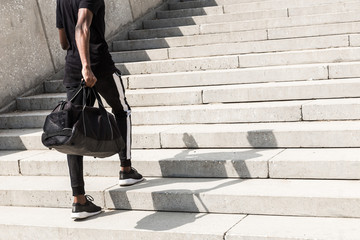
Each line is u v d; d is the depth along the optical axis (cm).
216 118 542
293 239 351
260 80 608
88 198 441
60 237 421
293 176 434
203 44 765
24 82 701
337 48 642
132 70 711
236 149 492
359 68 569
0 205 494
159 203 433
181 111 557
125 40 859
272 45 691
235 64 663
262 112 524
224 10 862
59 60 757
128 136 457
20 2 706
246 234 364
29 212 466
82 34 406
